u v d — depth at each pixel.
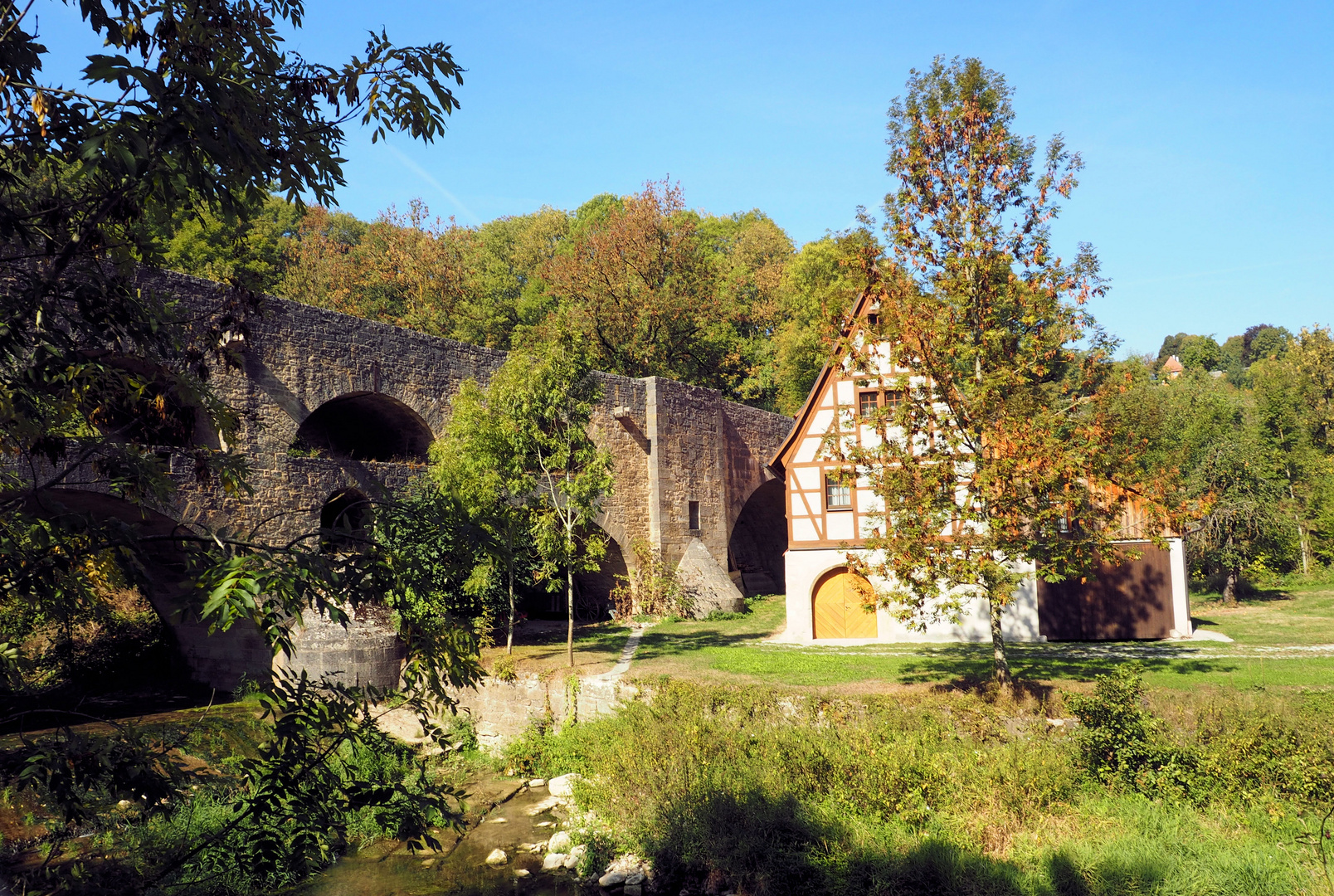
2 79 3.87
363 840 11.86
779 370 43.47
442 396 23.06
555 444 18.00
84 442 4.64
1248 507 25.25
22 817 9.63
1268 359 42.94
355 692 4.73
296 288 37.22
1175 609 18.89
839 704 13.44
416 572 4.75
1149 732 10.97
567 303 39.59
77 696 17.80
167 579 9.71
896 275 13.92
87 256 4.65
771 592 35.84
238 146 3.92
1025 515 12.99
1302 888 8.25
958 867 9.16
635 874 10.61
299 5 5.13
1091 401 13.27
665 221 39.28
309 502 19.17
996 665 13.53
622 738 13.87
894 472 13.45
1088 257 13.25
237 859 4.67
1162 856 8.91
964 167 13.81
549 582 18.06
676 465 29.62
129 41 4.24
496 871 11.03
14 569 4.17
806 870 9.95
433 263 40.25
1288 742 10.52
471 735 16.97
